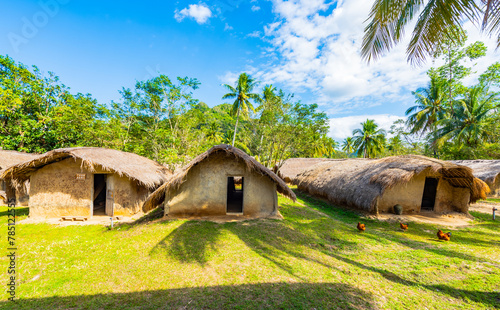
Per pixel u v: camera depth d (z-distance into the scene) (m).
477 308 3.39
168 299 3.47
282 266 4.60
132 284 3.89
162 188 7.50
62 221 8.23
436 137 21.08
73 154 7.84
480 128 18.00
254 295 3.58
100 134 15.27
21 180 9.10
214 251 5.17
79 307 3.29
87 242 5.95
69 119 15.05
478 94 19.23
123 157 10.27
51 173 8.66
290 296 3.56
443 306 3.45
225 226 6.86
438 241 6.59
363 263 4.91
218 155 8.28
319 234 6.68
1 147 12.98
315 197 13.69
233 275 4.21
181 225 6.77
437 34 4.93
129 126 17.33
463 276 4.41
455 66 21.00
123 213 9.03
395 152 31.39
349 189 10.30
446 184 10.20
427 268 4.71
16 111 14.45
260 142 17.86
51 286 3.80
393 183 8.51
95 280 4.01
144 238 5.93
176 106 16.77
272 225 7.02
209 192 8.18
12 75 14.34
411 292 3.81
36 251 5.35
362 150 33.62
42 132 14.49
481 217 9.73
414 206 9.89
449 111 21.55
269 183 8.48
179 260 4.76
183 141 16.56
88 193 8.76
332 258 5.12
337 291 3.75
